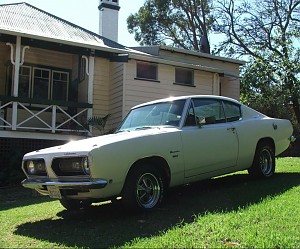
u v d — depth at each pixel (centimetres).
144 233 443
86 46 1313
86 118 1354
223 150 646
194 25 3494
